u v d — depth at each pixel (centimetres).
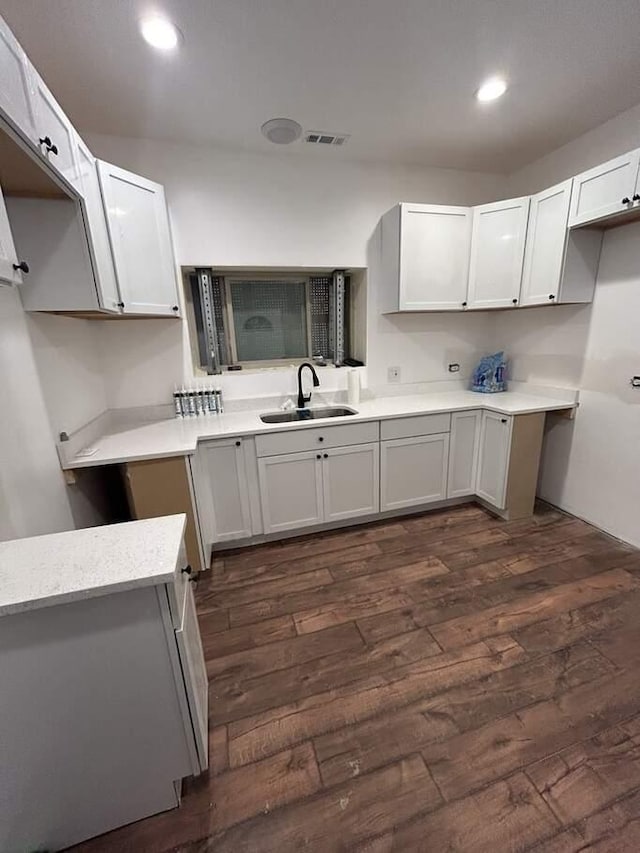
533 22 147
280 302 286
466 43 157
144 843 103
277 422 260
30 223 149
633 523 231
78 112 194
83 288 158
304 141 231
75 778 97
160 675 97
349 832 104
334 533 259
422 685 146
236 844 102
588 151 231
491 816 106
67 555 97
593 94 194
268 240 252
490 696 141
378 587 203
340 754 123
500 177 293
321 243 263
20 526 131
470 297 268
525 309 290
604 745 124
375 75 175
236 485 231
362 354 296
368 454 254
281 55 160
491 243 256
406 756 122
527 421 251
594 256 234
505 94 193
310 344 299
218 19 140
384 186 269
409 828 104
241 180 240
